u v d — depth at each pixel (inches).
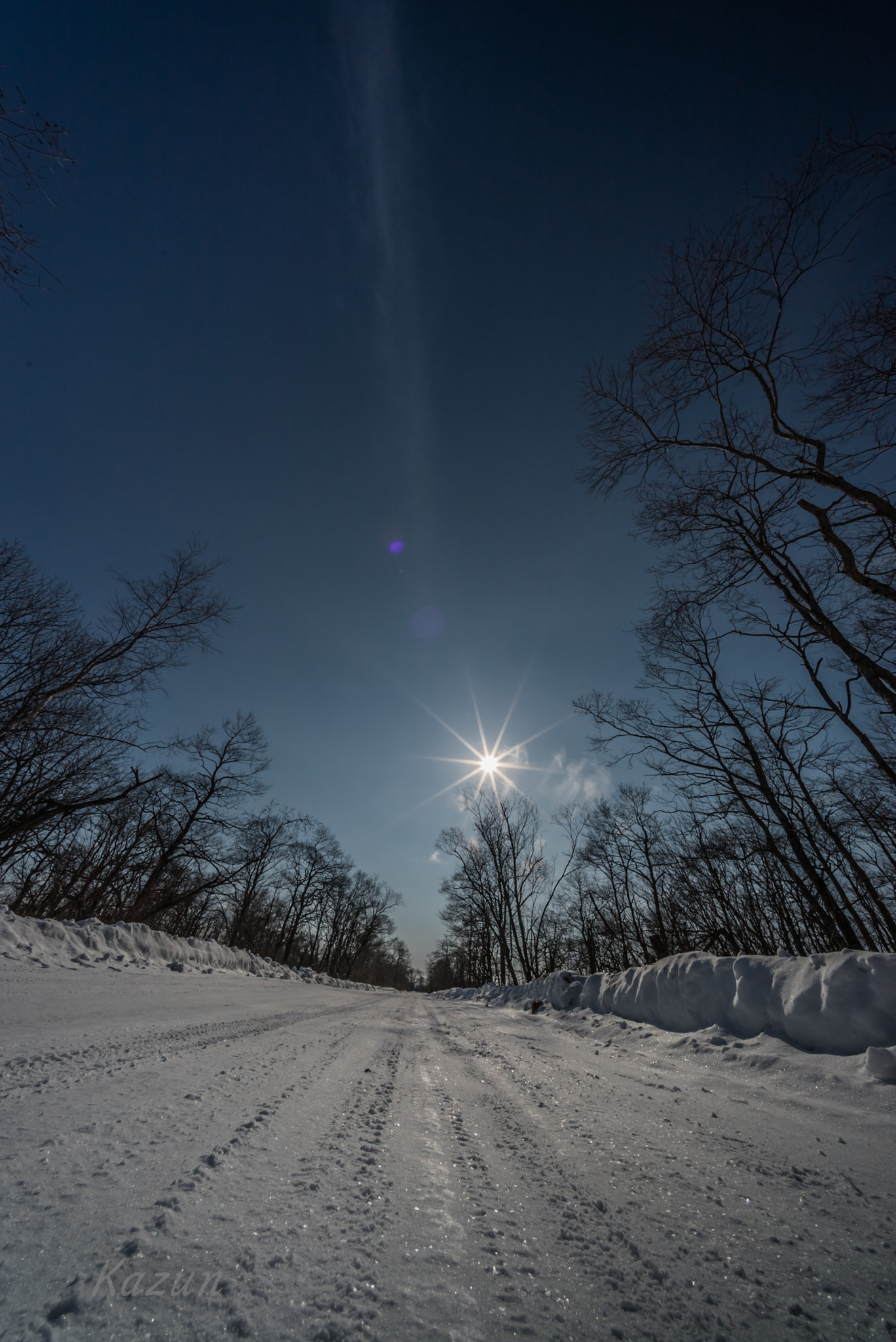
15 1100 97.8
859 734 347.6
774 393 317.1
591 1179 85.5
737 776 438.9
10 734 480.7
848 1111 141.6
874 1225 75.6
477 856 1418.6
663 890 874.1
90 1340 39.9
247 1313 45.3
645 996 289.0
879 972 178.7
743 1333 49.3
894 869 475.2
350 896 2306.8
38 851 557.3
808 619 338.0
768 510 351.9
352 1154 85.9
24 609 488.4
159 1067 131.3
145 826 762.2
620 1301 53.2
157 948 510.0
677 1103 147.3
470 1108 124.6
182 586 552.1
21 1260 49.0
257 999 350.0
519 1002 591.5
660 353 340.5
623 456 378.6
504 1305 50.8
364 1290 50.4
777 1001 208.4
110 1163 72.9
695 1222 72.6
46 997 227.0
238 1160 78.2
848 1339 49.3
